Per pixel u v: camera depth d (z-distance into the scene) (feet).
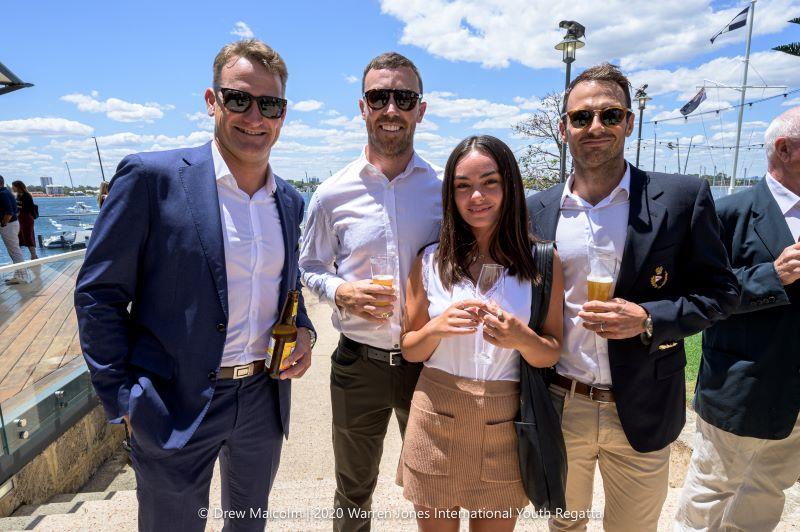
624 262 6.47
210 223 5.84
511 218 6.37
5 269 12.20
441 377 6.35
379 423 8.21
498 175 6.23
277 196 6.63
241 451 6.54
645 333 6.09
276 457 6.91
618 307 5.92
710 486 7.81
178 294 5.76
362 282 7.20
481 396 6.11
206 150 6.23
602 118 6.46
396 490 11.61
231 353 6.19
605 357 6.63
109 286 5.59
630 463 6.68
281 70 6.19
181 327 5.75
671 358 6.51
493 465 6.09
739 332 7.34
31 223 33.45
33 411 12.96
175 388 5.86
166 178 5.74
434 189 8.14
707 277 6.37
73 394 14.93
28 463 12.41
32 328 13.03
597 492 11.28
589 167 6.70
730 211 7.82
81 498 13.26
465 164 6.25
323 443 15.71
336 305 7.61
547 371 6.98
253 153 6.03
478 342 6.18
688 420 12.98
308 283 8.27
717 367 7.52
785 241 7.11
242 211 6.21
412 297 6.88
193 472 6.04
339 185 8.17
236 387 6.25
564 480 6.06
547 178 62.03
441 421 6.17
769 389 7.08
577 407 6.85
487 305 5.80
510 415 6.16
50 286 13.98
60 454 13.85
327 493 11.45
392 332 7.75
